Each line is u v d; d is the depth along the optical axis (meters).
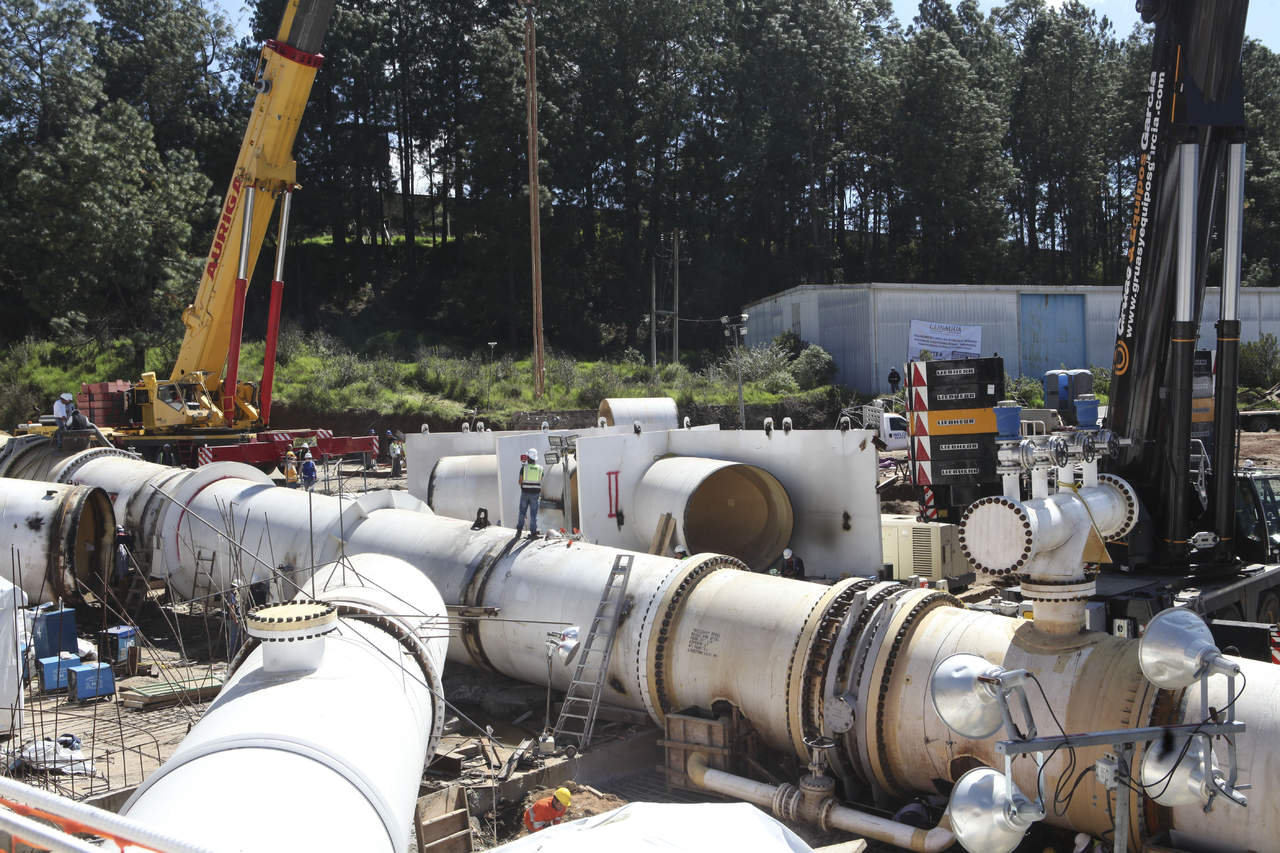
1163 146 12.62
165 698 13.27
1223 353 12.93
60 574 16.55
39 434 25.03
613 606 11.80
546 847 5.62
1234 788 6.04
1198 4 12.05
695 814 5.88
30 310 52.59
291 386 44.66
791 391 46.59
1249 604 13.24
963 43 75.25
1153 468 13.12
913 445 17.50
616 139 61.31
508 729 12.21
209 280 28.16
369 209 66.25
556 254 60.91
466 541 14.10
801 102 64.44
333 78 60.03
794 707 9.97
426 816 9.04
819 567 17.23
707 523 19.73
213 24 64.94
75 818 3.82
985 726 5.70
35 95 54.22
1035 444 7.94
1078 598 8.33
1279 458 34.62
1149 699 7.83
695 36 63.75
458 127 62.19
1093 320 48.81
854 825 9.30
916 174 64.88
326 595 10.30
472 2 65.50
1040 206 78.81
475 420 42.56
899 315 46.44
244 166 26.28
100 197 50.47
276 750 6.16
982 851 5.58
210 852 3.67
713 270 65.56
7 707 11.84
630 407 26.72
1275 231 72.31
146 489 18.97
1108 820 8.04
